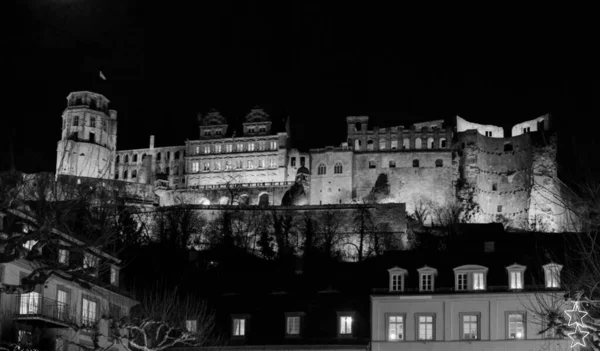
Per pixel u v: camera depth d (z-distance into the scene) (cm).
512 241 11406
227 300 9519
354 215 19738
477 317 8556
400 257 9312
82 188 8919
